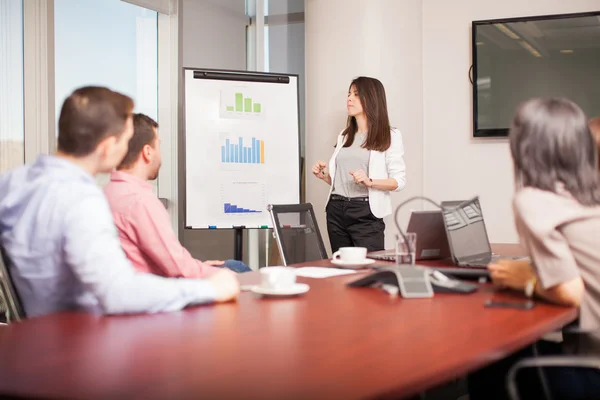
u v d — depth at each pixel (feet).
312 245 10.94
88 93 5.72
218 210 15.10
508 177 17.21
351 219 14.11
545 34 16.74
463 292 6.38
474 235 9.20
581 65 16.53
